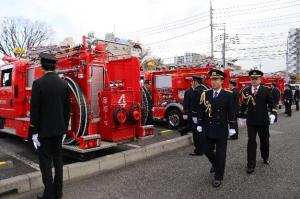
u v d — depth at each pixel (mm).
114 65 7301
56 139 4375
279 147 7988
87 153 6125
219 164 4949
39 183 4910
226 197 4484
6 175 5535
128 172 5832
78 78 6543
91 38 6719
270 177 5379
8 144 8578
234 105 5020
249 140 5742
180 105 11188
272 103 5801
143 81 11961
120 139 6738
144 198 4496
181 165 6262
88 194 4691
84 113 6238
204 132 5141
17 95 7965
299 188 4820
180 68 12062
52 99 4281
